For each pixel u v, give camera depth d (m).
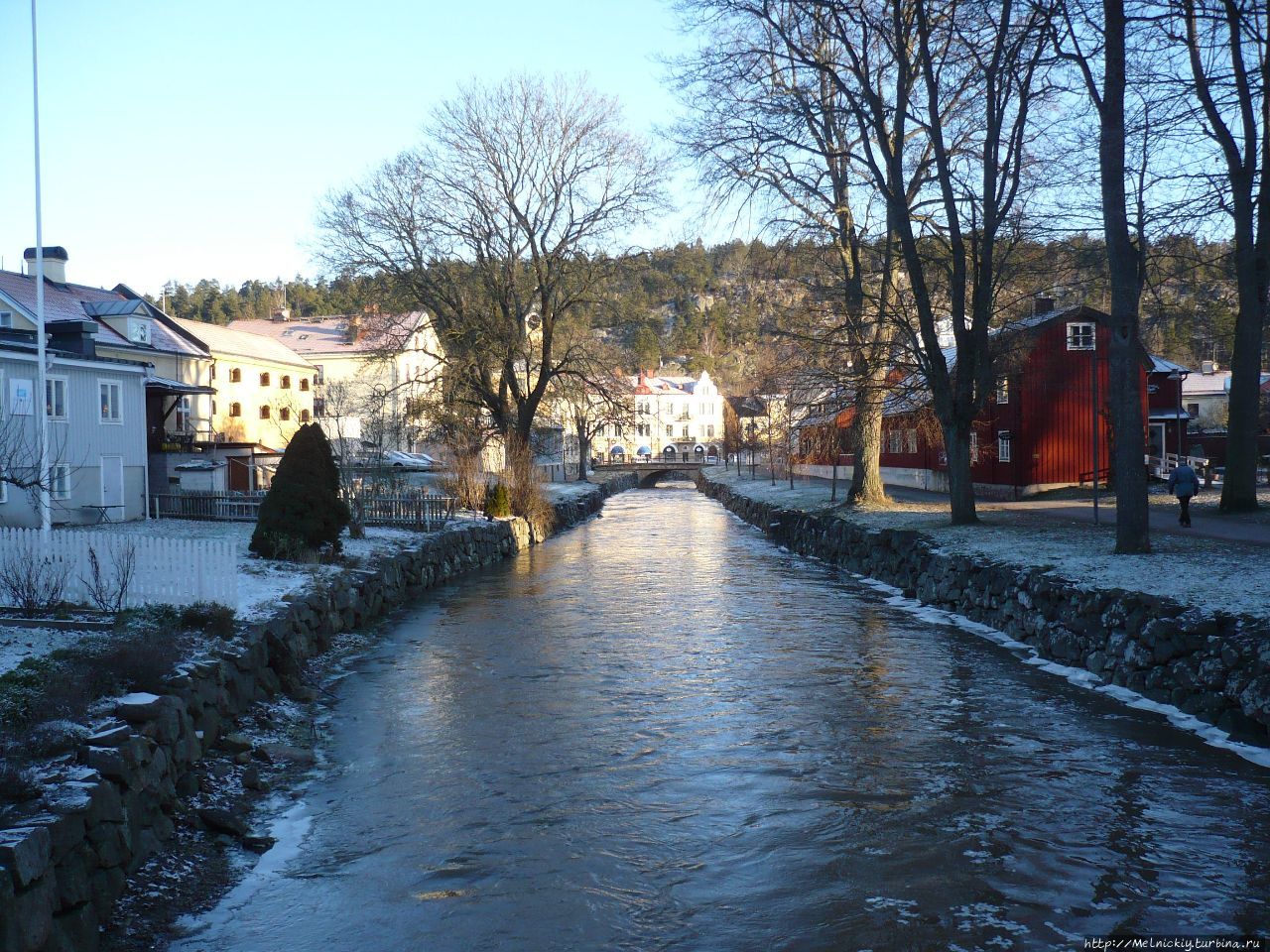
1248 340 27.55
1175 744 11.95
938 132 25.98
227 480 42.47
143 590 15.53
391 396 47.03
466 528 32.72
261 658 14.13
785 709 13.89
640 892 8.25
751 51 27.19
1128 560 18.22
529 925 7.69
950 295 31.19
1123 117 19.55
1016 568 19.27
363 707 14.27
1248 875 8.33
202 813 9.38
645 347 182.88
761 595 25.19
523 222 44.12
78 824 7.11
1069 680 15.31
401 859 8.92
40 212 19.09
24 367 28.00
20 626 13.13
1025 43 24.12
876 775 11.02
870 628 20.25
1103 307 44.25
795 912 7.84
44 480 21.78
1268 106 24.08
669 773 11.24
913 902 7.95
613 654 17.88
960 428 28.27
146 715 9.35
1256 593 13.97
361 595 21.36
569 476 88.94
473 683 15.68
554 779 11.05
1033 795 10.28
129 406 32.84
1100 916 7.66
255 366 64.94
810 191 31.44
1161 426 50.25
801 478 70.56
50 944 6.36
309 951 7.27
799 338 29.59
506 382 45.59
